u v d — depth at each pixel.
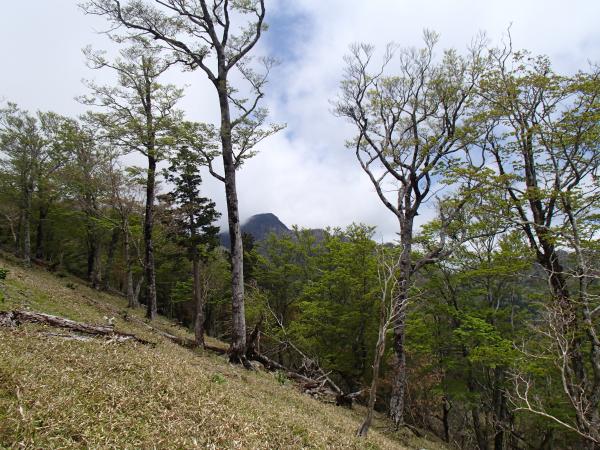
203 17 19.33
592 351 16.14
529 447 30.70
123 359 8.88
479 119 21.86
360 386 31.59
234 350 18.45
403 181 24.33
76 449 5.14
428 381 30.03
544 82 17.97
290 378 22.16
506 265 21.39
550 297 17.91
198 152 19.17
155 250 42.72
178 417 6.98
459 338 25.67
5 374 6.38
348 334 31.67
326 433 9.65
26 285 18.61
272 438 7.84
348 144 26.59
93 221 38.97
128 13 19.12
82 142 30.78
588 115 16.83
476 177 19.78
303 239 44.88
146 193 30.23
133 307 33.19
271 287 46.16
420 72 24.98
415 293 25.61
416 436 22.28
